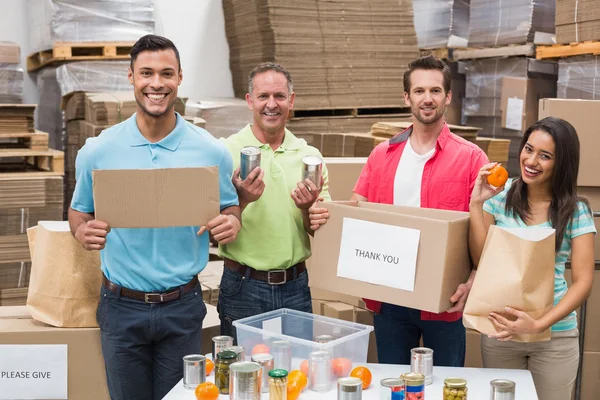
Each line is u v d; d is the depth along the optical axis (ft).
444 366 9.04
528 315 7.42
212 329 9.88
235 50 18.69
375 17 16.74
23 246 12.52
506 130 16.60
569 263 11.28
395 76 16.92
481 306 7.50
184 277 8.57
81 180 8.50
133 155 8.46
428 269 7.93
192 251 8.62
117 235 8.43
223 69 19.27
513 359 8.57
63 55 15.48
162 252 8.46
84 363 9.19
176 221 8.11
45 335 9.09
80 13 15.51
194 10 18.98
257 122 9.56
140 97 8.29
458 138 9.46
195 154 8.57
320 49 16.24
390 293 8.13
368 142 14.51
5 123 13.20
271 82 9.31
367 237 8.24
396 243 8.07
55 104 16.72
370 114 17.11
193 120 14.19
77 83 15.52
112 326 8.58
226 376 7.45
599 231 11.52
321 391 7.55
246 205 9.00
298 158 9.68
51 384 9.16
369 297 8.25
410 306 8.04
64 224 9.54
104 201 7.98
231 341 8.19
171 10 18.79
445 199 9.27
